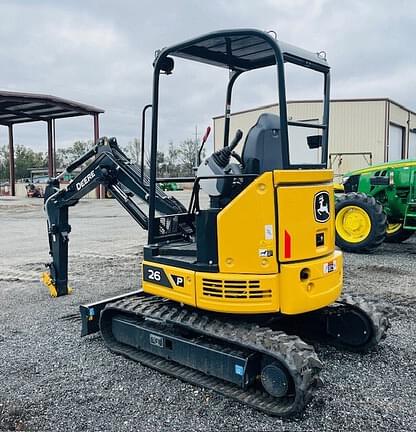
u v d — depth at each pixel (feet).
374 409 11.83
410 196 32.09
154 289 14.30
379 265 28.04
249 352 12.36
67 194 21.44
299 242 12.13
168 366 14.07
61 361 15.12
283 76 11.82
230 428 11.16
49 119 118.62
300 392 10.89
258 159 12.86
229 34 12.57
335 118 113.80
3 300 22.47
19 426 11.48
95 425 11.44
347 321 14.90
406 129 130.00
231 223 12.22
